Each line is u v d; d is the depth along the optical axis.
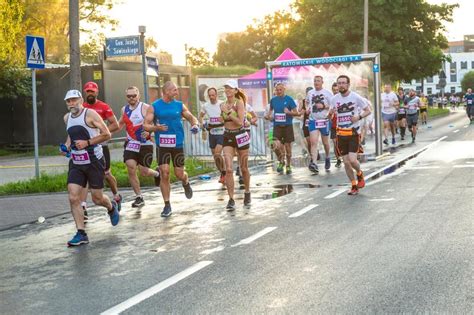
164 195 11.36
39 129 32.66
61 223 11.36
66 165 23.19
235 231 9.52
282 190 13.82
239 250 8.22
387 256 7.44
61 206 13.34
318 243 8.34
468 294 5.88
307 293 6.16
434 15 55.50
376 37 53.91
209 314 5.69
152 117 11.38
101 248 8.93
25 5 39.44
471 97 42.22
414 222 9.37
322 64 20.47
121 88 32.12
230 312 5.71
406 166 16.89
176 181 16.52
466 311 5.42
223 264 7.52
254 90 28.20
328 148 17.30
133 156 12.48
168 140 11.48
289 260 7.52
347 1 53.31
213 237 9.18
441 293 5.94
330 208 11.05
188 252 8.30
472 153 19.61
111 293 6.57
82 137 9.43
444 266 6.88
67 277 7.39
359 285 6.33
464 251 7.50
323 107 16.64
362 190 13.00
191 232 9.67
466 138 26.59
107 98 31.17
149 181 15.96
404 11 53.00
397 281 6.40
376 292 6.07
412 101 26.14
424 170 15.72
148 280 7.00
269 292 6.26
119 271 7.51
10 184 16.19
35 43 15.32
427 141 26.08
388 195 12.10
